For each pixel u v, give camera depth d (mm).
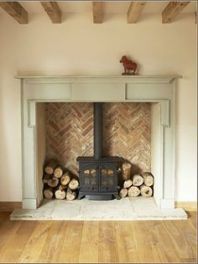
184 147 4316
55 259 2998
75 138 4805
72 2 3758
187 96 4254
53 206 4344
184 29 4195
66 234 3568
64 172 4703
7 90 4234
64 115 4777
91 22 4203
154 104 4547
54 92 4152
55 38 4207
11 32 4176
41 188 4555
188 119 4281
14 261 2955
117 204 4410
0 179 4328
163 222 3936
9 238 3463
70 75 4145
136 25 4207
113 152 4828
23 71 4219
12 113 4262
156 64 4230
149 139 4828
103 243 3344
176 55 4219
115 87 4137
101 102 4492
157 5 3881
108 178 4539
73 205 4375
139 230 3688
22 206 4277
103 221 3961
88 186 4559
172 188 4273
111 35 4219
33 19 4180
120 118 4789
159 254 3100
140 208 4262
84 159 4551
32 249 3201
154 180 4609
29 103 4184
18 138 4289
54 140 4816
